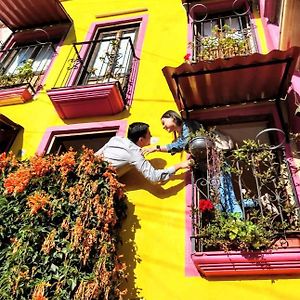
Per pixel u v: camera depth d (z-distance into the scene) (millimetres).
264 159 4270
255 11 6656
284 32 4938
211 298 3742
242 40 5973
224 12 7059
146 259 4168
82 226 3793
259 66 4422
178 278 3949
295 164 4414
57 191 4137
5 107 6395
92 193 4098
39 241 3785
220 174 4273
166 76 4656
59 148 5816
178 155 5055
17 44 7984
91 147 5949
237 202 4281
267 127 5082
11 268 3588
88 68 6762
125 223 4508
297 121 4562
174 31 6887
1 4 7480
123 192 4566
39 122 6008
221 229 3828
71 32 7711
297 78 4898
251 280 3768
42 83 6645
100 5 8109
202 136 4457
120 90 5672
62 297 3438
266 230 3826
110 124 5613
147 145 5156
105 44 7297
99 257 3725
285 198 4152
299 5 4512
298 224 3842
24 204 4074
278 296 3631
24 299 3420
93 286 3459
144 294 3920
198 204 4211
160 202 4621
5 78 6742
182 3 7102
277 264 3645
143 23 7309
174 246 4203
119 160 4621
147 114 5648
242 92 4848
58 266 3641
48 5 7508
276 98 4867
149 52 6602
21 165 4520
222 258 3709
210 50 5887
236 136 5297
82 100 5637
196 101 5000
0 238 3898
